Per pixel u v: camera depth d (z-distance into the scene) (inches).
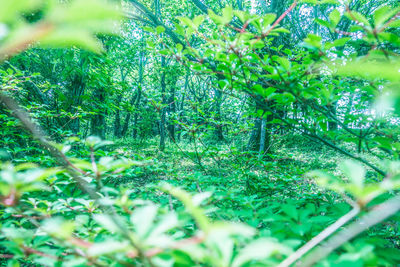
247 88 56.9
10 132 100.8
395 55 37.2
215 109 203.5
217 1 411.5
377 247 36.8
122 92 199.0
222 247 23.6
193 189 72.8
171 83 386.0
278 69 50.3
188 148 447.5
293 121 59.2
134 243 22.4
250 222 47.6
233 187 109.3
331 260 27.1
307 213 43.1
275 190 94.5
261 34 44.4
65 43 10.8
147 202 41.8
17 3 9.2
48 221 26.6
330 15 43.1
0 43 10.8
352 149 255.8
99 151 77.8
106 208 38.6
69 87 187.9
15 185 27.8
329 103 51.9
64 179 61.6
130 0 137.1
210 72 59.9
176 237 40.9
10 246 34.3
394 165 33.6
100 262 31.7
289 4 204.2
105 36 138.9
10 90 108.8
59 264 35.5
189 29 52.9
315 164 277.7
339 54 47.8
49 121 155.9
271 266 29.3
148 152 402.9
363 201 24.2
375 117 49.5
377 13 36.6
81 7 8.4
